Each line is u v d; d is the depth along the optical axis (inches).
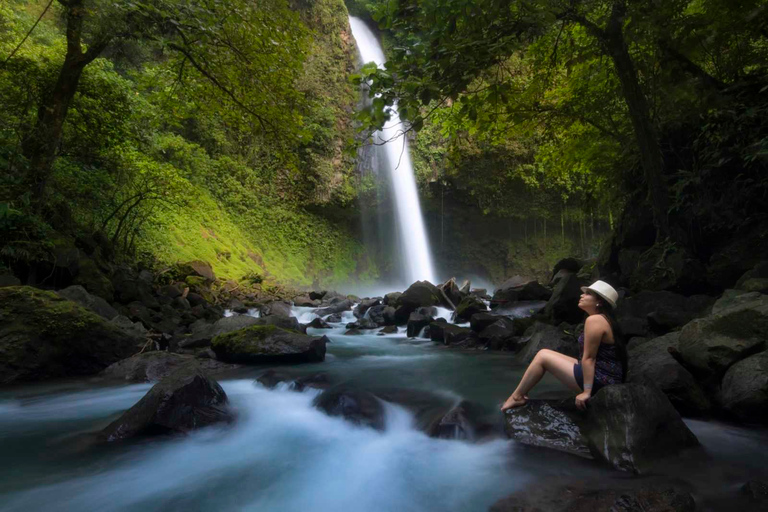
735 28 276.2
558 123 425.7
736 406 158.4
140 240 604.4
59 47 447.8
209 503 120.0
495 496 120.5
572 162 468.1
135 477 133.6
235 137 952.9
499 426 160.4
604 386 141.4
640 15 245.1
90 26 329.1
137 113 465.4
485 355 317.4
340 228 1149.1
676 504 99.4
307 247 1042.7
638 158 378.3
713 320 183.9
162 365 249.1
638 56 317.7
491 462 139.7
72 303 255.1
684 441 137.6
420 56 195.2
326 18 1061.1
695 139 332.8
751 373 158.7
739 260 289.7
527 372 159.6
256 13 351.3
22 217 287.3
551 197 1157.7
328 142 1035.3
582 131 446.6
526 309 439.8
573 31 376.2
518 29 204.7
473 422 168.4
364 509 117.3
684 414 171.6
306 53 397.7
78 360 247.9
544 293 489.7
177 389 167.0
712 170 319.6
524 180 1093.8
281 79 399.2
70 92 346.0
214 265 720.3
